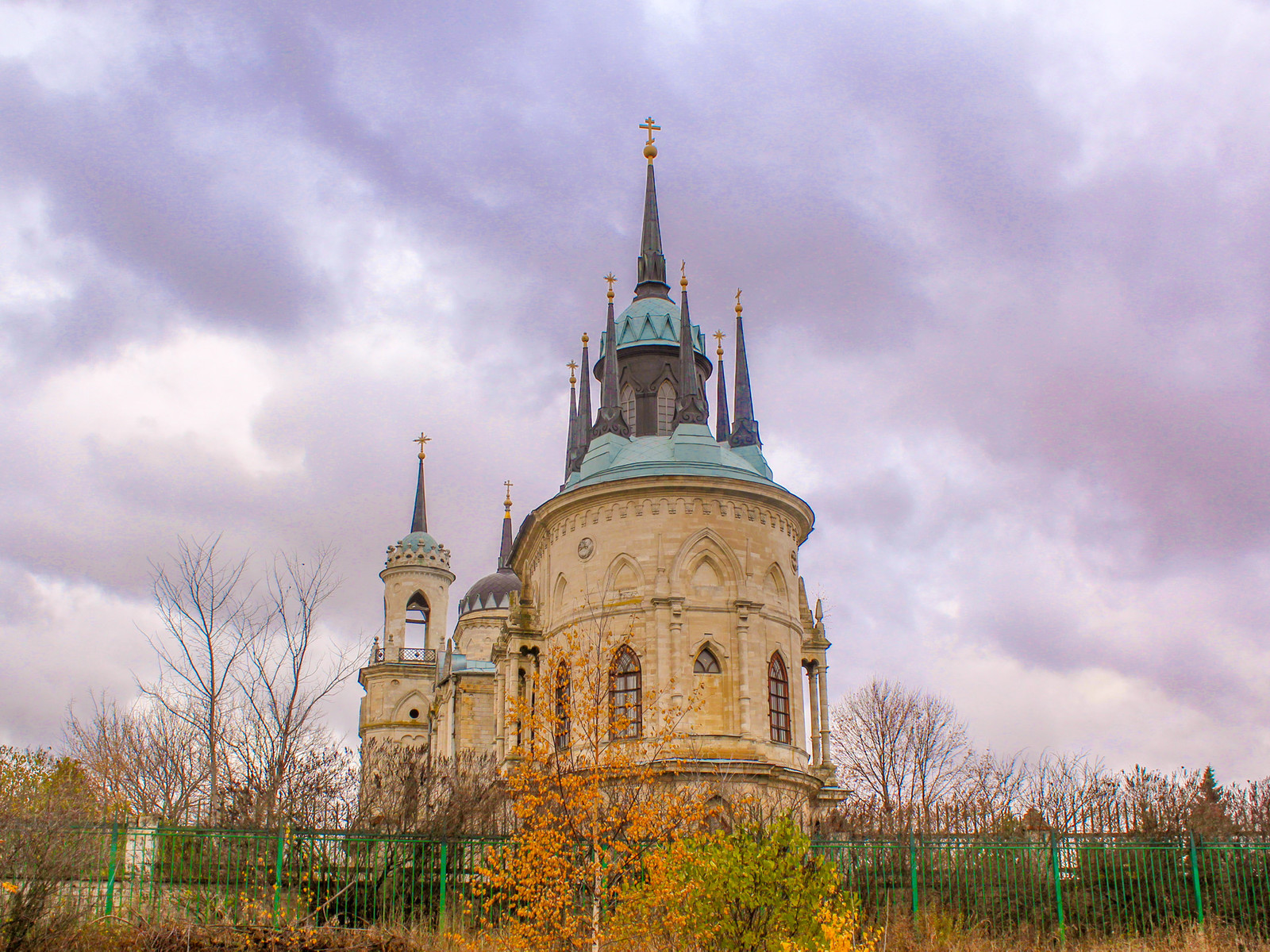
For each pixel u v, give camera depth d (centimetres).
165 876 3322
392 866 3606
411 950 3167
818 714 5884
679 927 2795
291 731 4369
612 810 3212
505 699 6366
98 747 5006
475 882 3447
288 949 3100
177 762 4581
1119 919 3547
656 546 5178
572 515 5431
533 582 6128
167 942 3008
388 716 10175
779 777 4825
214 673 4556
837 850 3694
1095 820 4659
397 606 10712
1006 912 3572
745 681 5044
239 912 3259
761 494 5341
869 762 7331
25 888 2867
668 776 4684
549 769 3419
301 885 3422
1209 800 4922
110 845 3256
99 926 3038
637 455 5497
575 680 4178
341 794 4231
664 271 6681
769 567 5325
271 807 3822
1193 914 3562
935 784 7194
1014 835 4172
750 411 6225
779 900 2609
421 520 11312
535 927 3027
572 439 6644
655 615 5078
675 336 6425
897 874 3650
